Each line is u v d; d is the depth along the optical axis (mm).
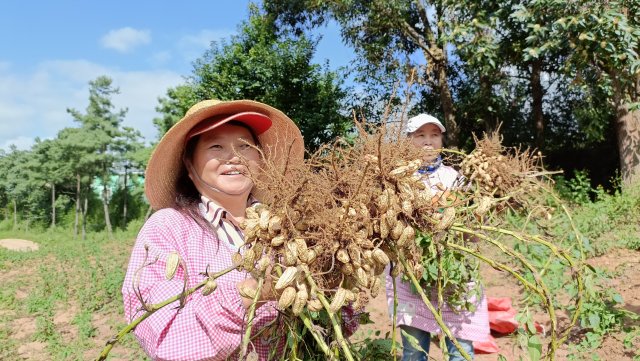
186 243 1854
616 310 4246
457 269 2604
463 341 2961
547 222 2924
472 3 11547
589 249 2564
